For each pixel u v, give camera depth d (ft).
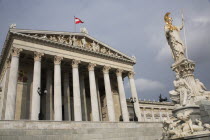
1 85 162.71
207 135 34.76
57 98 127.75
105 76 165.78
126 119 158.92
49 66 157.07
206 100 48.65
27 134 81.92
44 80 165.58
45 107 155.43
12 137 78.69
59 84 133.49
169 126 41.45
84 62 157.38
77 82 144.46
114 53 182.91
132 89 177.99
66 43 148.05
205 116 45.32
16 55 123.65
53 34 147.43
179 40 59.52
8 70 134.51
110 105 155.33
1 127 78.59
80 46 157.07
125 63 184.96
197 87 53.52
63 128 90.84
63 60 149.69
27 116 135.54
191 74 55.16
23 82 144.87
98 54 165.68
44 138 84.48
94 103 146.20
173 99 52.37
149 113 244.83
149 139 109.50
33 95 119.03
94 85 153.48
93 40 171.22
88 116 184.55
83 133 94.12
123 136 103.45
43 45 138.62
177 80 54.29
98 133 98.02
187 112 40.63
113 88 199.41
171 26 61.77
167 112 262.47
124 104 164.76
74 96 138.82
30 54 137.08
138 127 112.78
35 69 127.65
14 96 111.34
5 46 138.82
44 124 87.40
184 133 37.32
